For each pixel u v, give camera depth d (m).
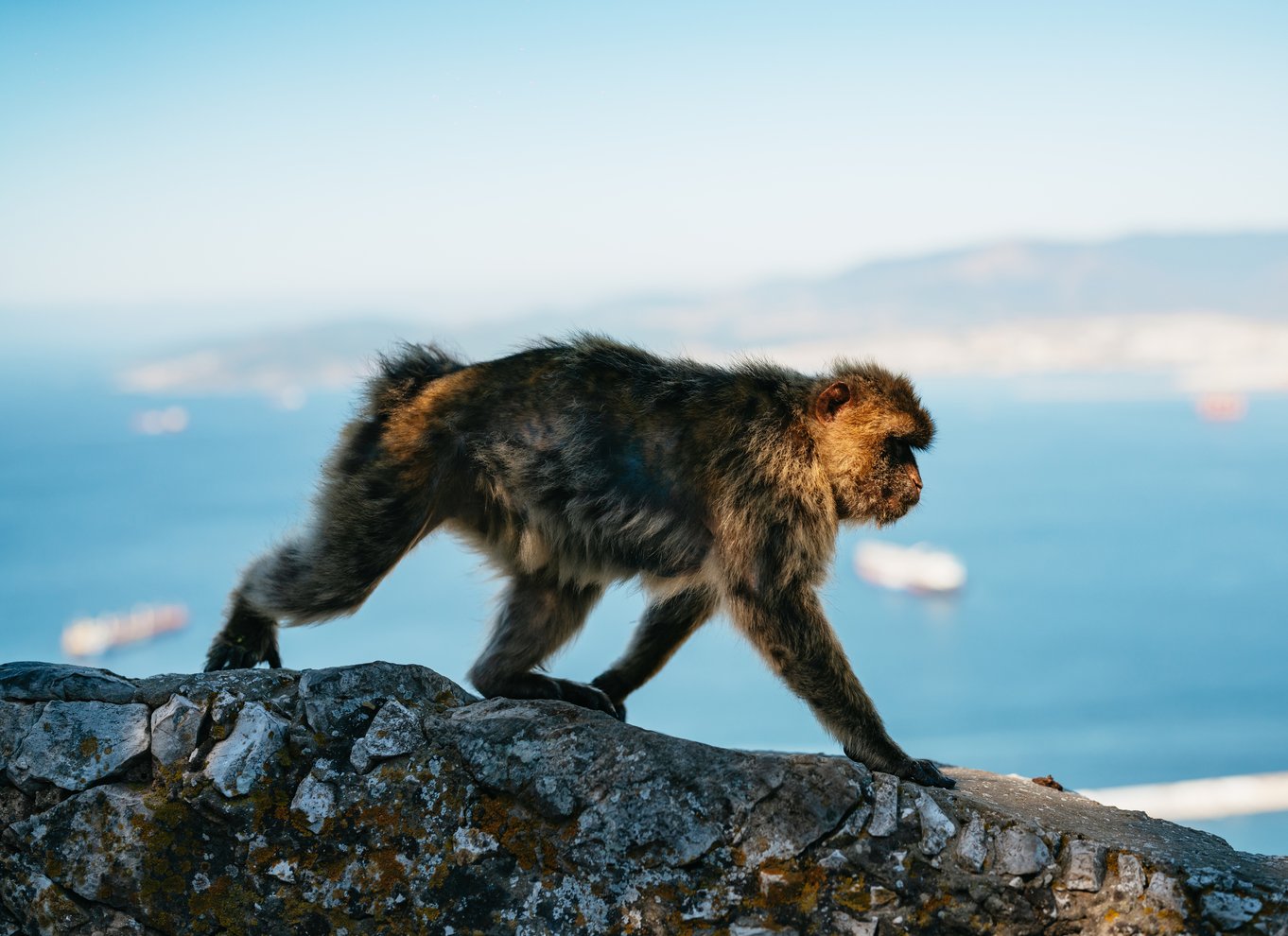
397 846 2.29
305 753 2.32
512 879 2.28
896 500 2.64
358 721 2.34
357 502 2.50
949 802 2.29
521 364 2.56
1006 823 2.28
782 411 2.59
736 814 2.28
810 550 2.56
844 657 2.52
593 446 2.54
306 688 2.34
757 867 2.26
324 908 2.29
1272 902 2.22
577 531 2.55
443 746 2.32
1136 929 2.23
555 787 2.29
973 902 2.25
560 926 2.27
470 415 2.54
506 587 2.64
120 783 2.32
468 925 2.28
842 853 2.26
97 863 2.30
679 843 2.27
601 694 2.60
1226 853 2.31
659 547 2.55
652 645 2.66
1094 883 2.25
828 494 2.60
